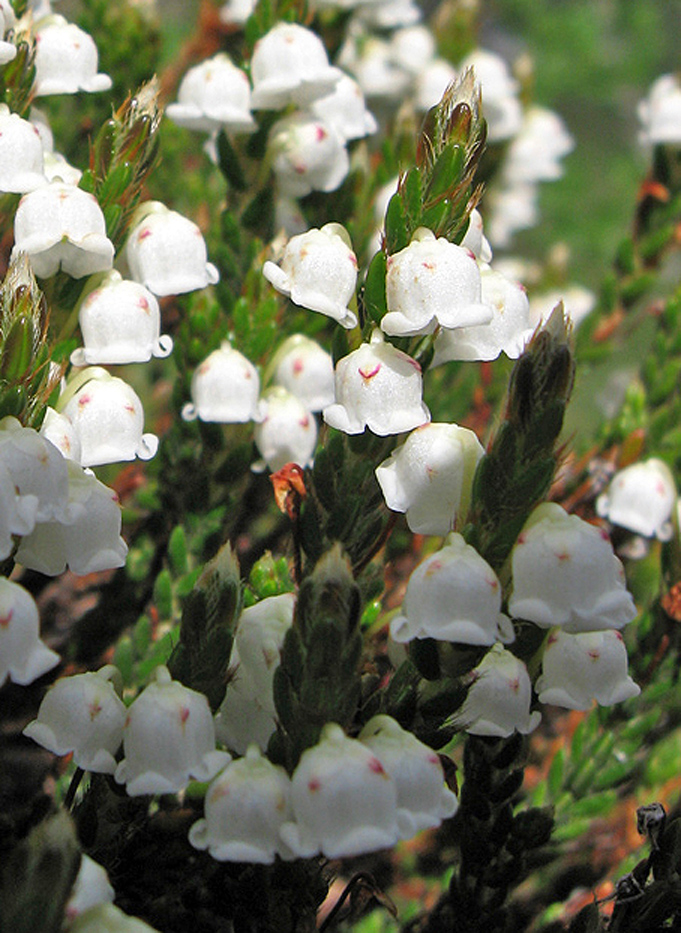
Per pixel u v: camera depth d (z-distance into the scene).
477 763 0.18
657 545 0.24
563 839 0.21
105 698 0.16
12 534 0.15
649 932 0.18
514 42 0.62
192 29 0.36
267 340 0.20
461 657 0.16
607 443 0.24
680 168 0.27
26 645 0.15
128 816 0.17
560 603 0.16
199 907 0.18
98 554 0.16
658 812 0.17
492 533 0.16
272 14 0.21
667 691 0.22
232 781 0.15
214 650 0.16
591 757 0.22
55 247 0.17
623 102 0.63
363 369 0.16
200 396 0.20
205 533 0.21
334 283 0.17
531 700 0.18
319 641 0.15
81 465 0.17
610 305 0.28
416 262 0.16
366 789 0.15
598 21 0.62
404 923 0.21
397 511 0.16
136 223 0.18
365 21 0.31
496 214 0.34
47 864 0.14
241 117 0.20
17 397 0.16
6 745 0.21
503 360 0.25
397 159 0.24
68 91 0.20
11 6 0.19
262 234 0.21
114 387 0.17
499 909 0.19
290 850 0.15
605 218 0.56
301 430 0.20
